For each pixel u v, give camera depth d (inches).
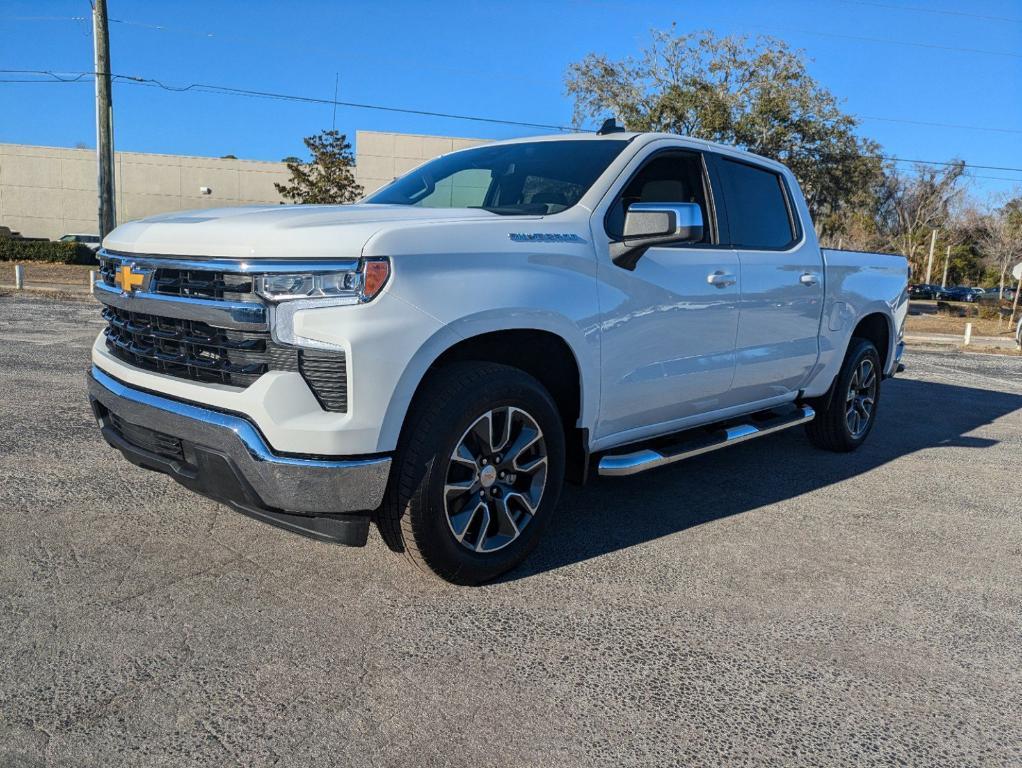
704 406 171.2
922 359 593.0
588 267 135.9
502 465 127.4
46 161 1721.2
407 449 115.4
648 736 92.9
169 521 150.1
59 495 161.0
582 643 113.6
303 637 110.6
